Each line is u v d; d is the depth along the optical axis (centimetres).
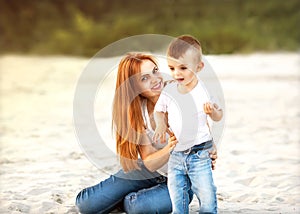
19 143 1030
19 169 835
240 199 677
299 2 3397
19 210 639
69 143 1012
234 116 1271
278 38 3059
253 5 3394
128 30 3061
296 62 2367
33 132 1139
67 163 862
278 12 3381
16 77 2156
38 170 825
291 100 1493
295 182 746
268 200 672
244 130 1116
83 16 3375
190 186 569
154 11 3441
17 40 3303
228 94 1595
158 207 597
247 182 755
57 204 657
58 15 3478
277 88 1705
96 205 611
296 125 1163
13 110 1450
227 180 765
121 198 616
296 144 989
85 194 614
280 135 1067
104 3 3572
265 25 3231
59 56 3002
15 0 3441
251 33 3039
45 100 1622
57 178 777
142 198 599
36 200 676
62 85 1934
